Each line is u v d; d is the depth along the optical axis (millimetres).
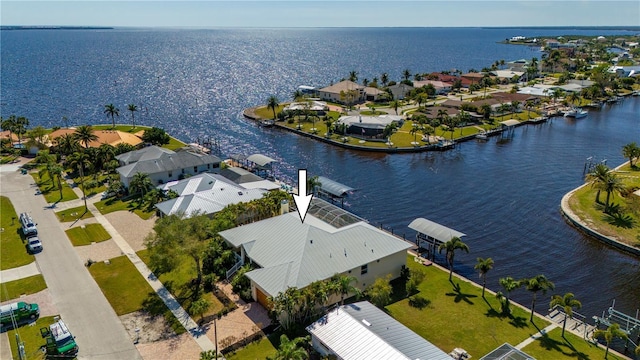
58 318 48688
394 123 136500
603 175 82062
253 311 50281
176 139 131125
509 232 76188
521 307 52875
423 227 67125
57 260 61562
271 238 57656
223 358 42625
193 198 75688
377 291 49781
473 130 144250
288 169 108875
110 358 42562
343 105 181000
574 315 52625
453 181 101125
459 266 64375
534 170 108938
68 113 171375
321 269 51375
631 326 49500
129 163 96875
